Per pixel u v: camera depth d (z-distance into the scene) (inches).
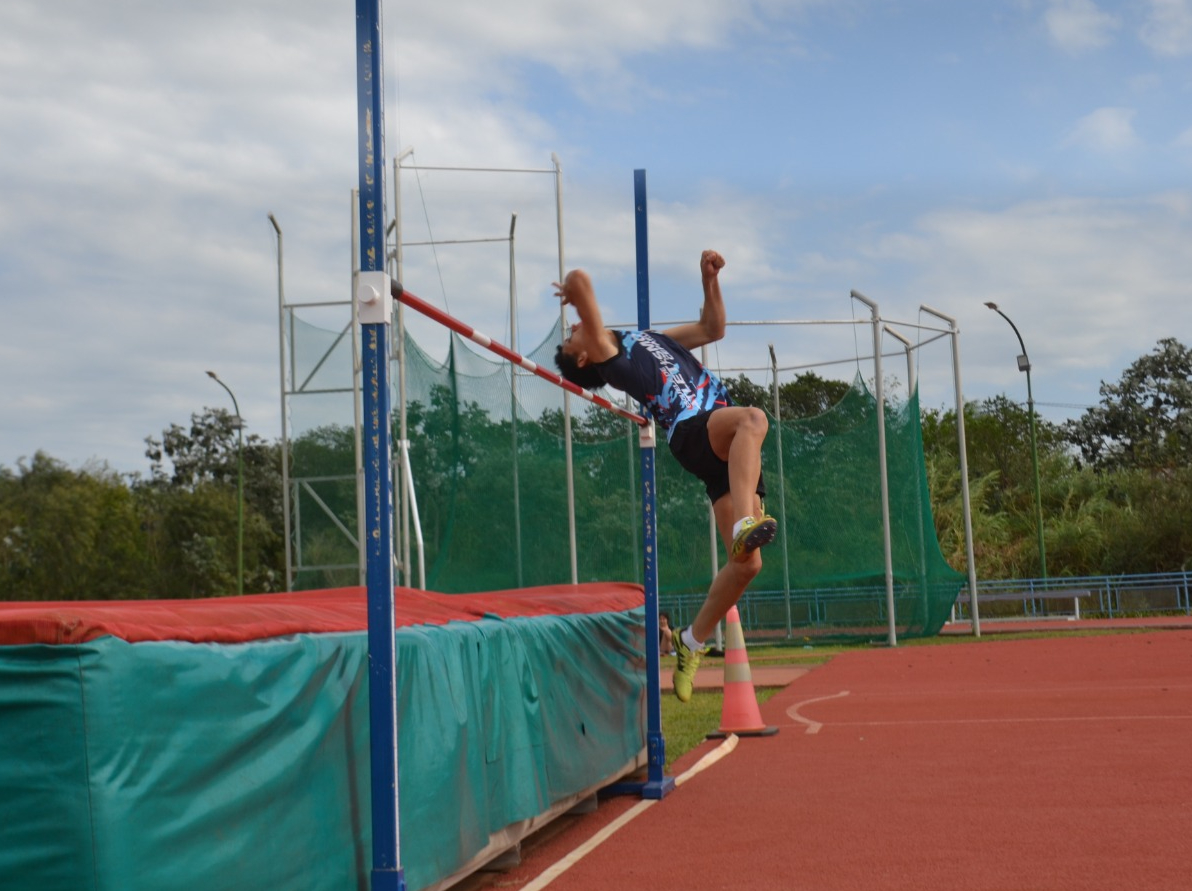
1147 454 1836.9
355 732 124.4
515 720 172.4
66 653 86.7
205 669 97.9
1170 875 156.9
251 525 1856.5
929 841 184.5
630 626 245.9
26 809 85.9
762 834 195.9
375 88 126.1
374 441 123.6
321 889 113.9
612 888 163.3
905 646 714.2
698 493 733.9
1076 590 1015.6
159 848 90.4
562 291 172.6
